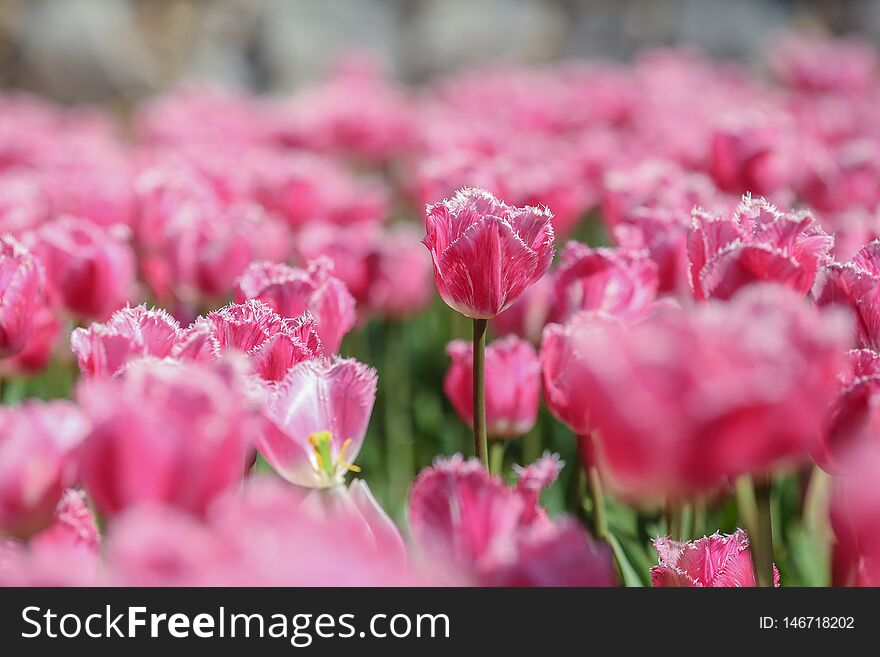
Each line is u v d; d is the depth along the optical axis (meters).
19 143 4.42
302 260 2.42
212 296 2.21
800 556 1.82
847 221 1.93
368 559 0.80
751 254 1.21
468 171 2.62
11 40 10.73
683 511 1.67
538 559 0.92
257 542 0.75
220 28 11.99
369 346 3.55
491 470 1.79
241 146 4.91
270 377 1.25
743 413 0.76
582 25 12.74
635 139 4.53
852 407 0.99
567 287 1.65
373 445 3.00
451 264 1.39
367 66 7.52
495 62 11.41
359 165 5.55
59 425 0.95
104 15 11.12
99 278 1.96
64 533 0.99
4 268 1.42
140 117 7.07
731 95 6.03
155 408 0.84
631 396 0.77
